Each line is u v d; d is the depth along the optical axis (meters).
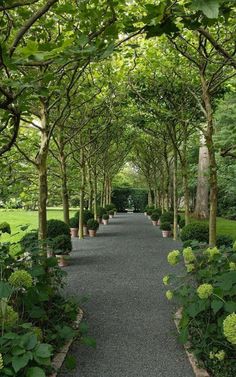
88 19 2.87
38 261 3.79
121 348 4.05
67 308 4.14
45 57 1.78
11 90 2.39
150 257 9.75
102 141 15.12
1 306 2.60
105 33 2.32
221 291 3.15
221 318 3.11
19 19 3.65
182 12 2.11
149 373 3.47
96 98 10.22
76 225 14.68
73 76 4.86
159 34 2.20
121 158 21.75
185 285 3.74
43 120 5.66
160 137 15.81
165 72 9.28
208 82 7.25
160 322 4.87
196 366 3.46
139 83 9.92
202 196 19.95
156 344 4.16
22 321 3.10
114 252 10.59
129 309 5.42
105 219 20.33
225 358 3.20
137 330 4.59
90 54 2.15
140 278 7.36
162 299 5.92
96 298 5.98
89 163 16.16
